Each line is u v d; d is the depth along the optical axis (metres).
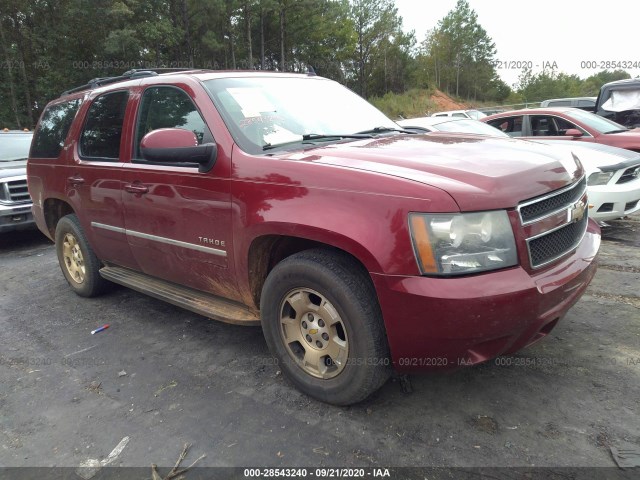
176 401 2.91
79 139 4.25
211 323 4.02
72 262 4.76
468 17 65.56
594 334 3.38
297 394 2.88
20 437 2.68
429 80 59.53
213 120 3.02
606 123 8.28
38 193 4.87
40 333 4.04
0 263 6.48
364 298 2.40
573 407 2.59
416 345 2.29
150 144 2.82
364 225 2.29
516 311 2.18
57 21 29.56
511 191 2.28
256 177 2.71
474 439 2.39
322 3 45.66
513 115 8.95
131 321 4.15
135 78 3.87
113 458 2.45
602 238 5.80
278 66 49.44
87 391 3.09
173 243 3.32
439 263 2.17
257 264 2.91
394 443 2.40
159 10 33.94
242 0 38.06
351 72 56.78
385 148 2.80
